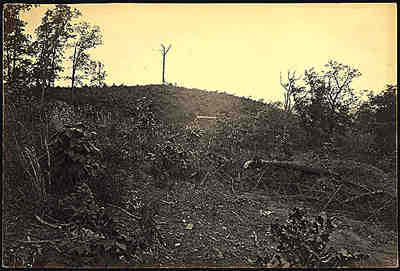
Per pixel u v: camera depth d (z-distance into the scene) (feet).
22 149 20.16
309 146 32.76
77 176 19.40
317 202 25.72
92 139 22.85
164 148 26.50
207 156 29.01
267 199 25.32
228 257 18.65
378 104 30.22
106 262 16.42
